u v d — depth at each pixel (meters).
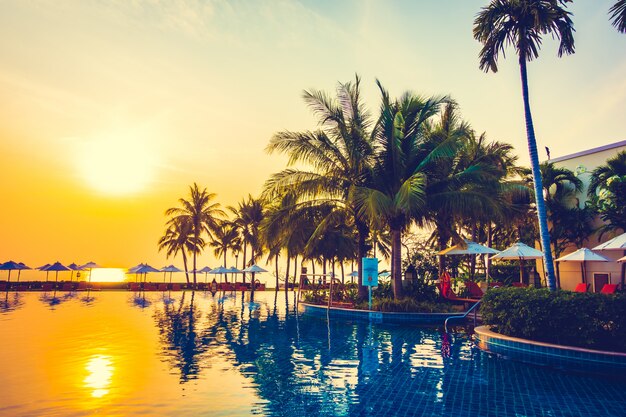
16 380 6.92
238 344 10.68
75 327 13.67
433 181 18.19
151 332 12.72
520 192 21.28
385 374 7.49
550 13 12.00
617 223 18.91
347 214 20.66
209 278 73.19
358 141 18.66
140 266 43.12
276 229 20.17
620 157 19.44
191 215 50.28
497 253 17.98
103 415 5.26
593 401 6.00
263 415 5.30
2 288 36.72
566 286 21.58
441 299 19.00
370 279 17.47
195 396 6.09
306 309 20.67
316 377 7.25
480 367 8.09
